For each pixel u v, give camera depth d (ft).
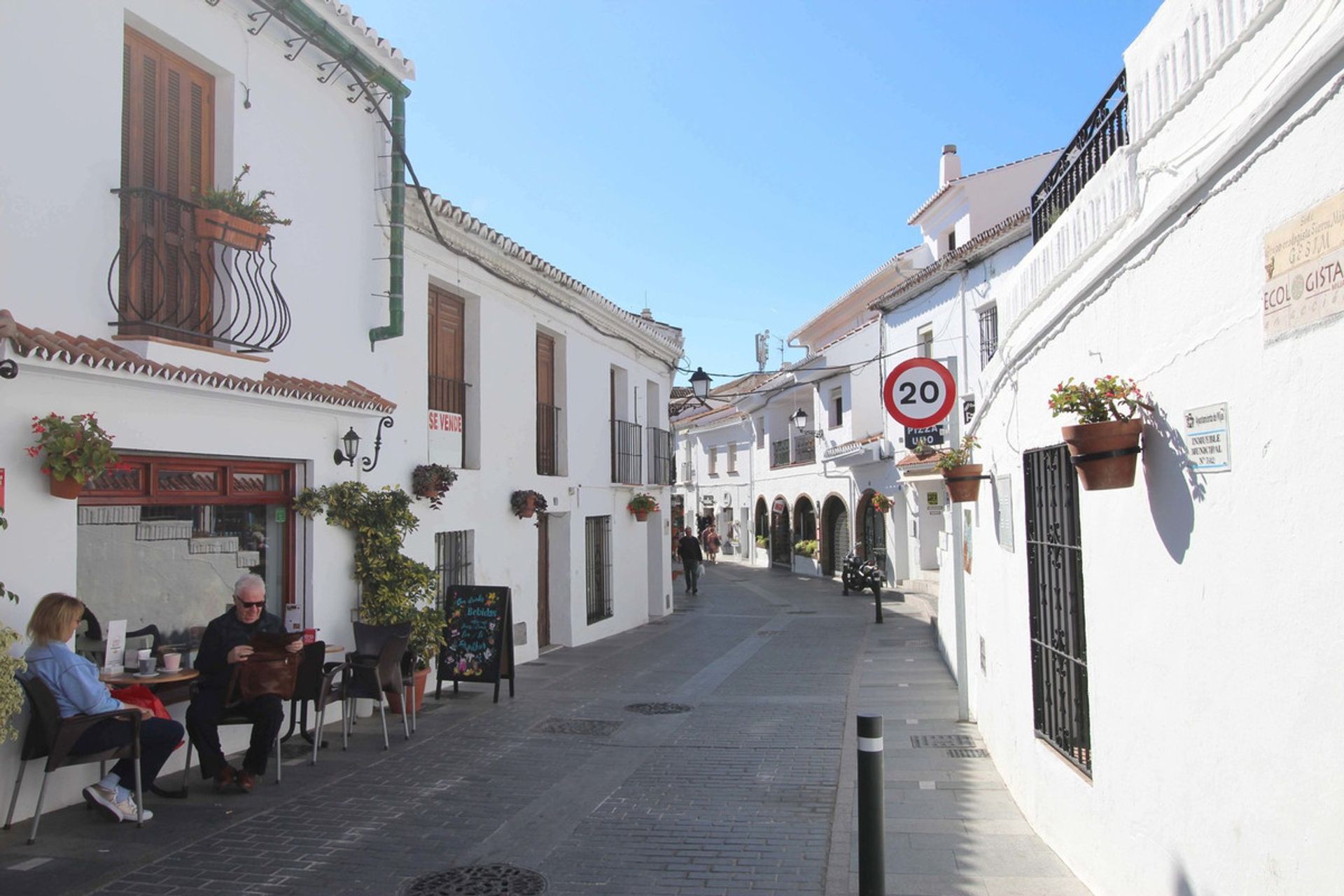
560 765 26.53
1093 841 16.28
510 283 44.96
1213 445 11.37
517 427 46.09
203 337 25.66
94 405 21.88
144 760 21.38
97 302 22.68
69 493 20.68
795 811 22.25
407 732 29.73
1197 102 12.21
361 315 33.12
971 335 67.21
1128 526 14.38
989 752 26.81
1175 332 12.47
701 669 45.03
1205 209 11.56
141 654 22.39
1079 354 16.74
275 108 29.04
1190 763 12.19
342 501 30.45
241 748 26.91
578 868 18.61
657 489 69.31
